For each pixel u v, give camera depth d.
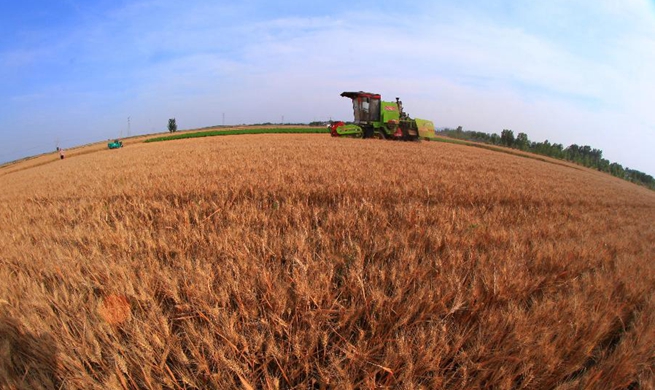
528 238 3.97
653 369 1.92
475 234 3.77
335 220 4.19
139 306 2.09
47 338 1.72
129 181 8.36
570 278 2.89
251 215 4.41
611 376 1.81
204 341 1.76
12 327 1.87
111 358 1.71
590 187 13.74
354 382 1.74
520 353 1.77
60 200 7.00
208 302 2.16
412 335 1.96
